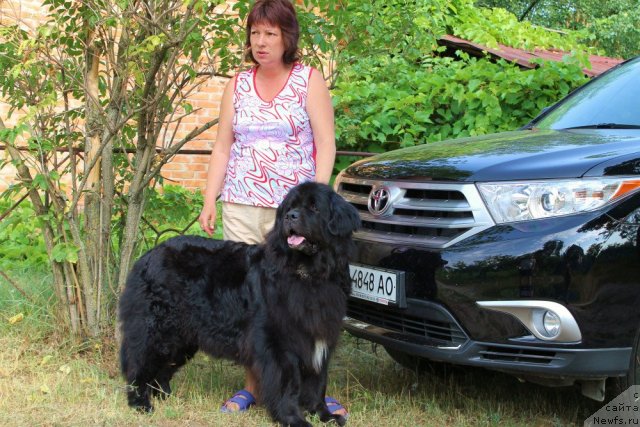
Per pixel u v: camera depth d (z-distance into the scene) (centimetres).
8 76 462
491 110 719
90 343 479
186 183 955
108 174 485
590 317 326
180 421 373
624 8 1975
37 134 475
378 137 739
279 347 359
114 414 374
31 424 358
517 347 337
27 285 591
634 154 349
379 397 421
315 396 376
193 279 382
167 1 433
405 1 539
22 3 753
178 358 408
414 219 381
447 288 351
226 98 405
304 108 391
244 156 397
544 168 350
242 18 473
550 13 2114
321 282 355
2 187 846
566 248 328
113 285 502
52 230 491
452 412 408
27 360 458
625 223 334
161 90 455
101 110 450
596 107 476
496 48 1024
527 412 408
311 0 489
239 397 398
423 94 741
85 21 469
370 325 404
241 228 403
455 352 353
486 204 354
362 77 787
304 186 350
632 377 339
